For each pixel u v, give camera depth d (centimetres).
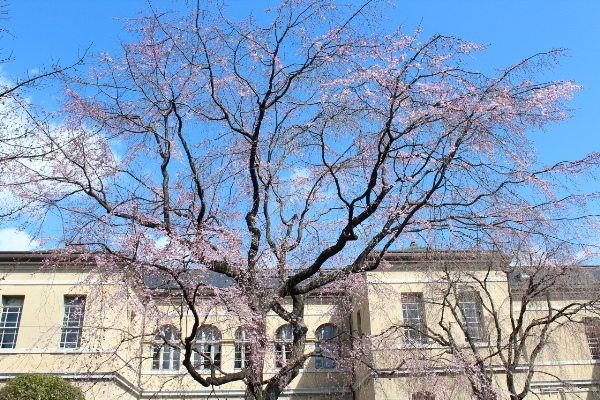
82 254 1212
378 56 1231
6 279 2342
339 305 1923
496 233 1257
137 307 1256
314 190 1506
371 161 1339
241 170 1470
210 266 1202
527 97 1135
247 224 1330
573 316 2400
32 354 2211
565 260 1662
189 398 2612
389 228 1297
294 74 1295
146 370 2606
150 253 1126
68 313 2312
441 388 1709
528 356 2400
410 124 1191
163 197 1310
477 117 1134
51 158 1195
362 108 1259
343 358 1470
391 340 1784
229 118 1423
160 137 1375
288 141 1436
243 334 1324
